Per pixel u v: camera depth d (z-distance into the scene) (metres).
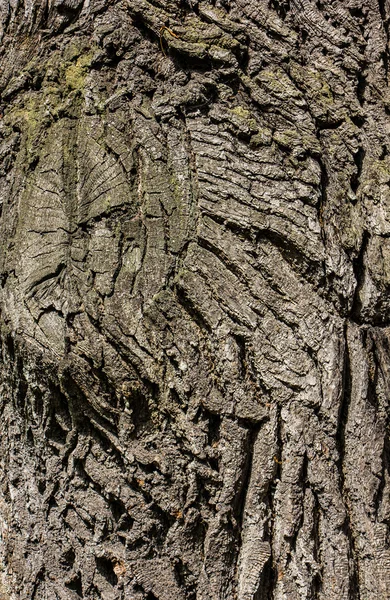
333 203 1.97
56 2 2.17
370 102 2.15
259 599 1.74
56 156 2.01
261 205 1.90
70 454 1.94
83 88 2.05
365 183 2.04
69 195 1.98
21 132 2.13
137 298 1.85
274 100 2.01
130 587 1.79
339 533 1.78
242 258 1.87
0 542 2.07
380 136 2.12
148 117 1.99
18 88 2.18
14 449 2.09
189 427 1.81
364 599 1.78
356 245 1.95
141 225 1.92
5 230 2.05
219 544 1.77
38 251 1.96
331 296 1.91
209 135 1.96
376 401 1.90
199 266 1.87
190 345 1.83
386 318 1.97
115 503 1.87
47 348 1.88
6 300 1.98
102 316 1.85
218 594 1.74
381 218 2.00
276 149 1.97
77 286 1.89
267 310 1.86
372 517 1.82
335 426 1.83
